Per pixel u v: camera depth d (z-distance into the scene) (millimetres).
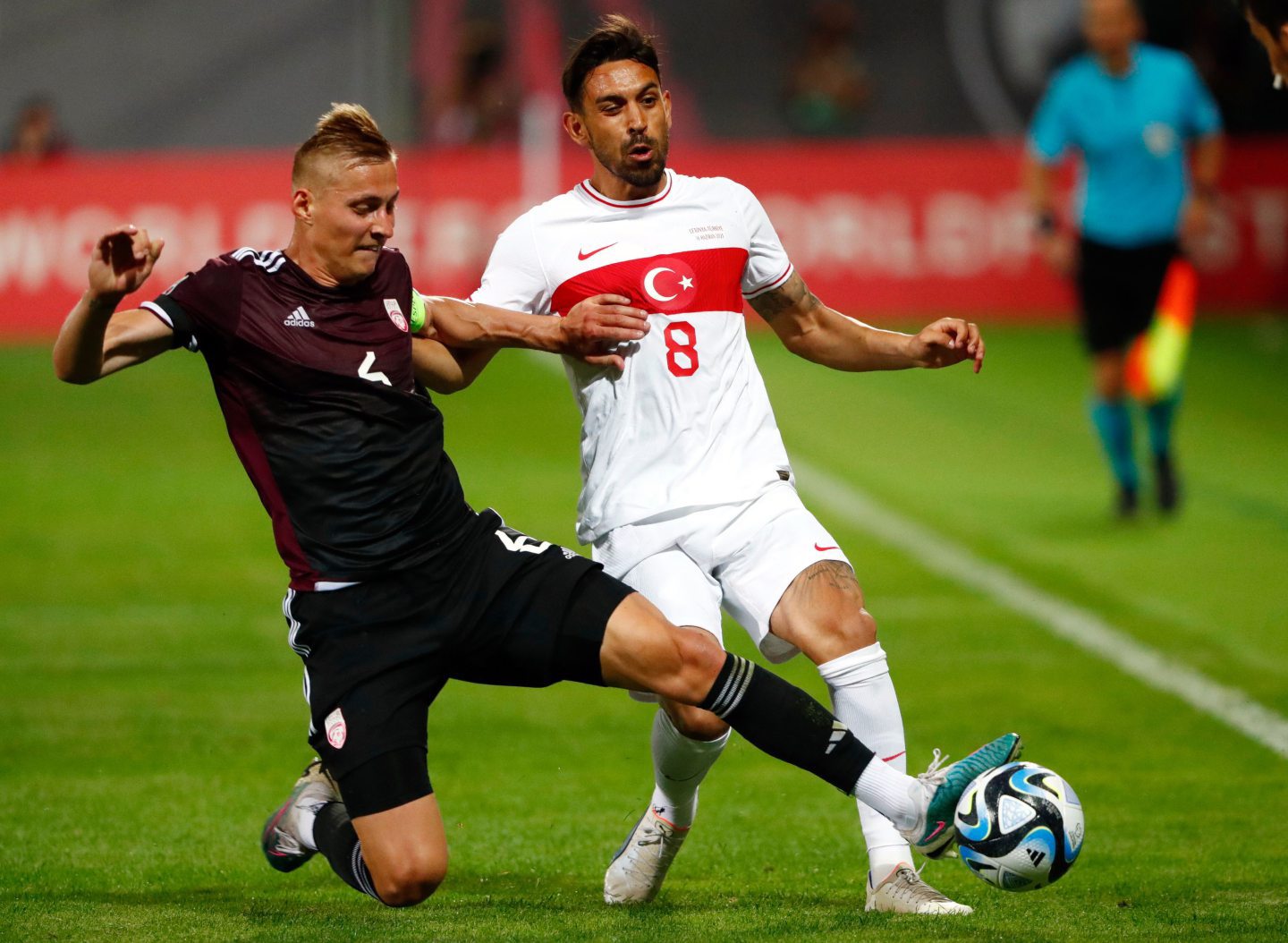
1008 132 75000
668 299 15898
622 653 14125
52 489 40188
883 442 45406
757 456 16078
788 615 15391
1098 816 19094
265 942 13438
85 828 18828
